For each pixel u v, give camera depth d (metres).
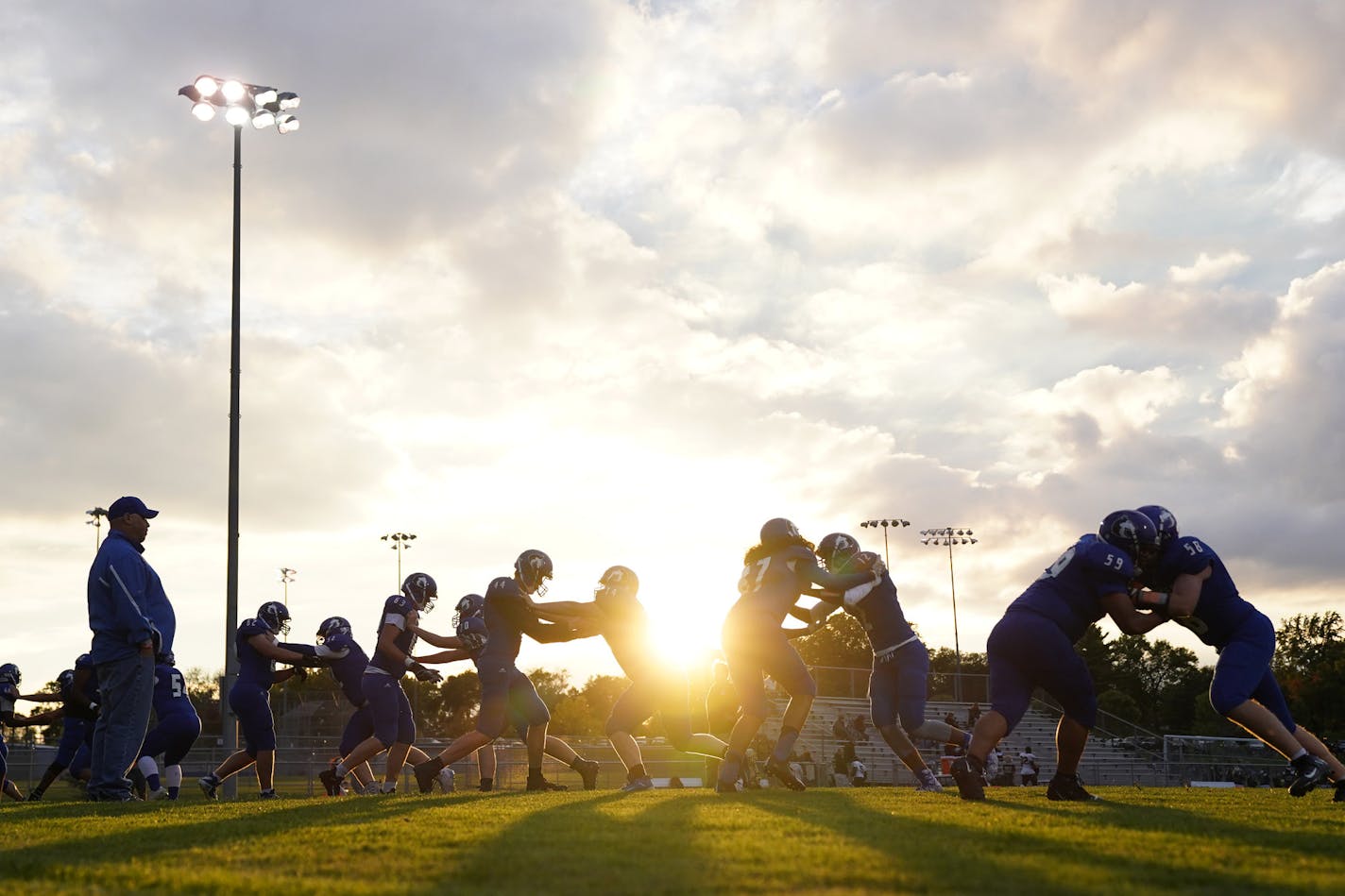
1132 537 8.09
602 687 100.38
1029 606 7.95
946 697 32.94
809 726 30.95
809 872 4.09
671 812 6.55
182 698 11.89
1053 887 3.79
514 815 6.50
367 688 11.59
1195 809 7.10
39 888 4.05
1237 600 8.45
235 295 21.38
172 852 5.02
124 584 9.59
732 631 8.79
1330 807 7.49
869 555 9.05
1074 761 8.10
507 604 10.77
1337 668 71.06
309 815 6.79
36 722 14.45
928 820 6.03
